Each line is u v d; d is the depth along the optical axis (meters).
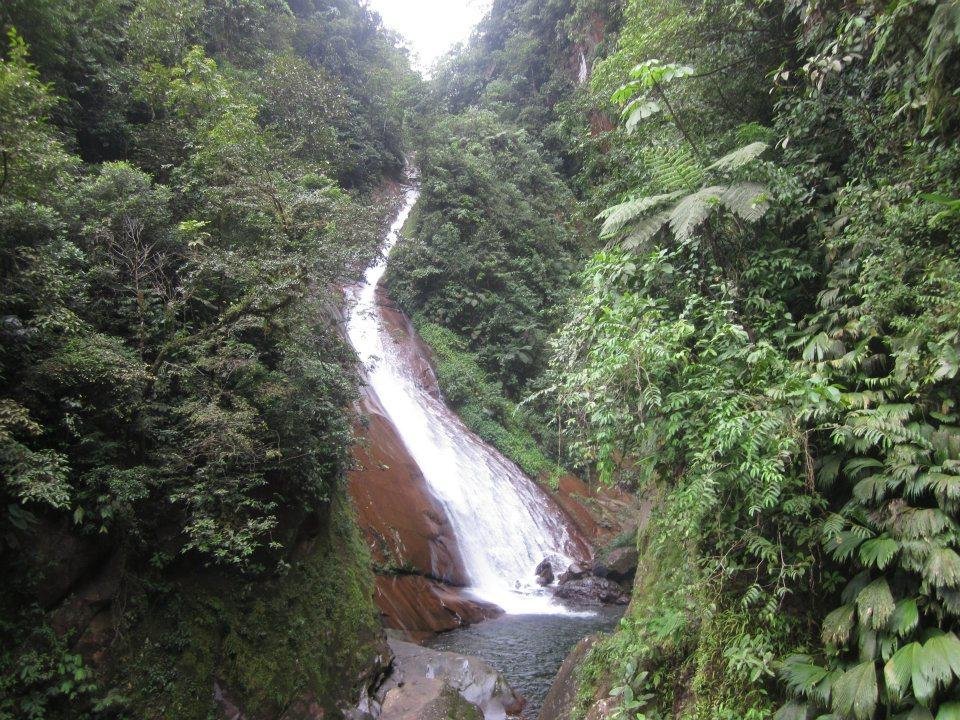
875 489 3.59
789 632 4.00
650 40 7.91
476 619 9.66
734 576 4.47
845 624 3.45
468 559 11.28
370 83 24.39
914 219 4.38
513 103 29.70
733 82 7.42
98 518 4.19
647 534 6.46
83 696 3.79
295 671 5.23
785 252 5.50
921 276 4.28
